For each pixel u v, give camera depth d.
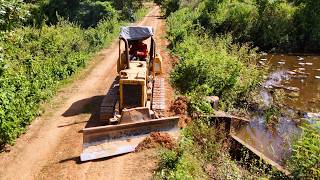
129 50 13.78
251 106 17.02
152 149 10.41
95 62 22.86
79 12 42.78
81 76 19.30
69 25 29.42
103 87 17.25
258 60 28.33
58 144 11.39
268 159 11.61
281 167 10.88
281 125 15.31
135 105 11.61
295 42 33.72
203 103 14.57
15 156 10.75
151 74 14.34
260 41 34.28
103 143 10.41
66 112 13.97
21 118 12.50
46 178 9.50
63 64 19.62
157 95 13.79
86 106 14.57
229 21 35.44
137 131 10.75
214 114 14.26
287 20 35.16
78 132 12.16
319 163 9.46
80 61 21.14
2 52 13.38
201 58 18.86
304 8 35.44
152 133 10.78
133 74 11.86
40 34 22.45
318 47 33.62
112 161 10.02
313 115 16.33
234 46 25.42
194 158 10.57
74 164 10.08
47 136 11.95
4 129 11.24
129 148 10.43
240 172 10.78
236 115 15.78
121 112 11.38
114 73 19.98
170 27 36.53
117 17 44.56
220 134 13.05
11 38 15.59
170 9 52.50
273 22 34.50
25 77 14.62
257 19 35.12
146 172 9.38
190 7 47.78
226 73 18.17
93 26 41.81
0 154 10.86
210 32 34.56
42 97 15.03
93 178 9.30
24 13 12.82
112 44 29.44
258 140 13.80
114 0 50.47
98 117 13.38
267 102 17.73
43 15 38.06
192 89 16.84
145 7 68.25
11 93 12.54
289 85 21.25
